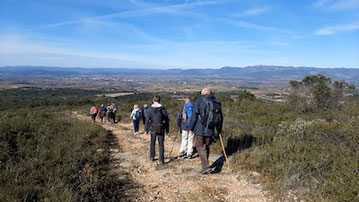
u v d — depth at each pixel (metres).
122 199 4.19
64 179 4.29
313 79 14.03
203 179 5.03
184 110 7.02
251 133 7.72
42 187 3.93
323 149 4.98
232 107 16.28
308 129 5.94
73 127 10.09
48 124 9.35
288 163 4.74
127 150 7.96
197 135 5.38
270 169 4.81
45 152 5.77
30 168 4.76
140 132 11.86
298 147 5.16
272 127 8.62
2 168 4.60
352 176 3.78
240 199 4.11
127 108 24.23
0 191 3.62
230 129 8.53
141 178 5.27
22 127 7.55
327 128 5.65
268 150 5.64
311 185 4.10
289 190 4.15
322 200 3.56
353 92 13.38
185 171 5.61
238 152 6.25
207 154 5.68
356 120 6.32
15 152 5.61
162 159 6.20
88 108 27.66
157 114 6.21
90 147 7.29
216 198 4.17
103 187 4.52
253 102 17.23
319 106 13.34
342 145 5.07
